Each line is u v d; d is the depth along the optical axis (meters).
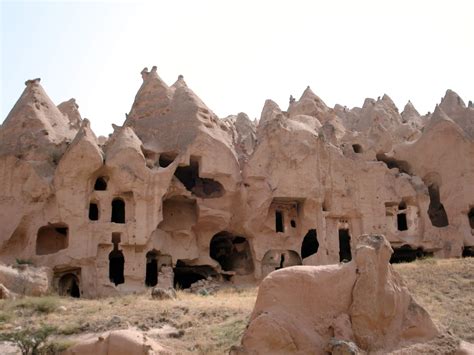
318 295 15.64
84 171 35.31
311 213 40.19
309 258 39.66
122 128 38.88
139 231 35.53
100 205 35.88
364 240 16.66
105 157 36.47
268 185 39.22
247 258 41.28
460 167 43.50
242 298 28.95
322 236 39.78
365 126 54.19
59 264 33.97
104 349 17.09
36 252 34.91
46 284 30.61
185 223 39.28
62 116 41.31
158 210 36.31
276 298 15.54
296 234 40.91
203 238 39.59
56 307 25.53
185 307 24.62
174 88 42.94
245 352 14.68
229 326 21.06
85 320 23.03
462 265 31.94
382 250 16.16
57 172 35.25
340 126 51.03
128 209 36.38
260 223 39.53
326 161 41.06
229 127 47.16
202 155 38.16
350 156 42.75
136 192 35.88
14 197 35.56
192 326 21.84
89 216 37.44
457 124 46.50
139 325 22.31
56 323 22.83
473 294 26.16
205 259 39.25
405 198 43.22
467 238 41.97
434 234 42.25
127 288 34.72
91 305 26.81
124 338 17.08
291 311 15.38
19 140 37.09
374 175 42.47
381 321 15.73
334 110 53.44
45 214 35.09
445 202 43.44
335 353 14.31
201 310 23.95
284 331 14.73
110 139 39.88
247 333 15.04
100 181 37.41
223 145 38.91
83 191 35.34
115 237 35.91
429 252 42.53
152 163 38.03
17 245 35.16
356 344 15.12
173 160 39.47
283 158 39.97
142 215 35.88
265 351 14.62
